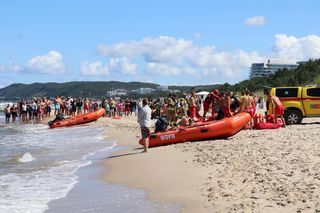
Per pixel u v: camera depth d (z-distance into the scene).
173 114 21.30
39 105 46.09
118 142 20.55
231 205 7.30
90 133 27.03
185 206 7.74
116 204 8.40
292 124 20.55
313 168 9.21
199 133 16.48
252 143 13.90
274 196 7.45
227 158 11.72
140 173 11.59
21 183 11.12
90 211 8.02
